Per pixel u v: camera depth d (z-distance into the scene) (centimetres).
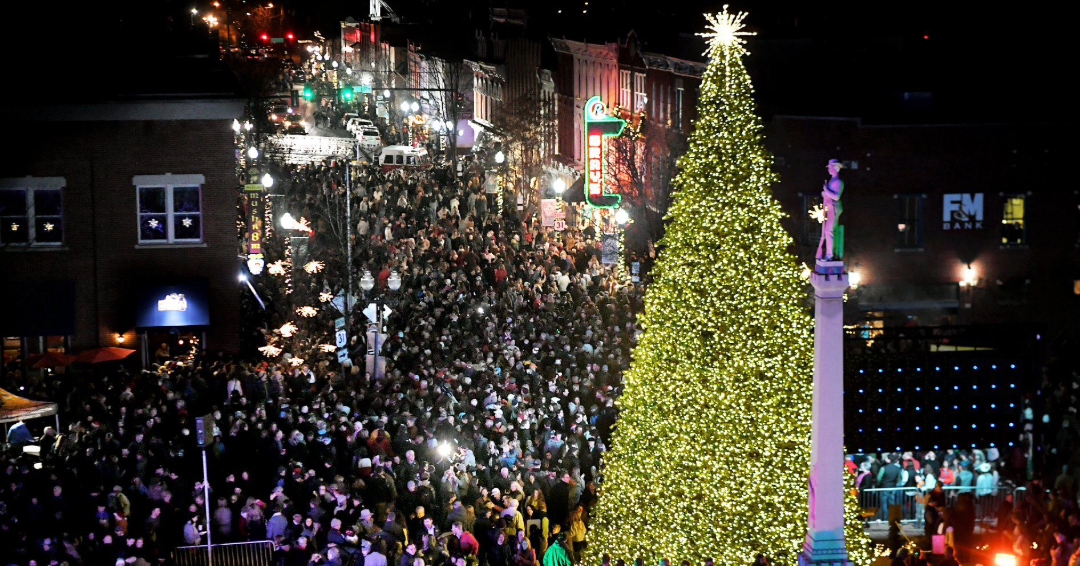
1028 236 4922
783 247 2164
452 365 3759
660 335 2192
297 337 4362
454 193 6975
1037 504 2819
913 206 4884
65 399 3669
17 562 2373
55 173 4303
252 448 3034
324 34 18125
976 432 3128
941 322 4906
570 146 8181
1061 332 4875
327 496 2652
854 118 4812
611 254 5397
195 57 4797
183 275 4400
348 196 4775
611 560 2297
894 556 2714
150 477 2928
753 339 2134
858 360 3094
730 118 2136
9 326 4272
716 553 2152
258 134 6538
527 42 9306
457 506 2620
